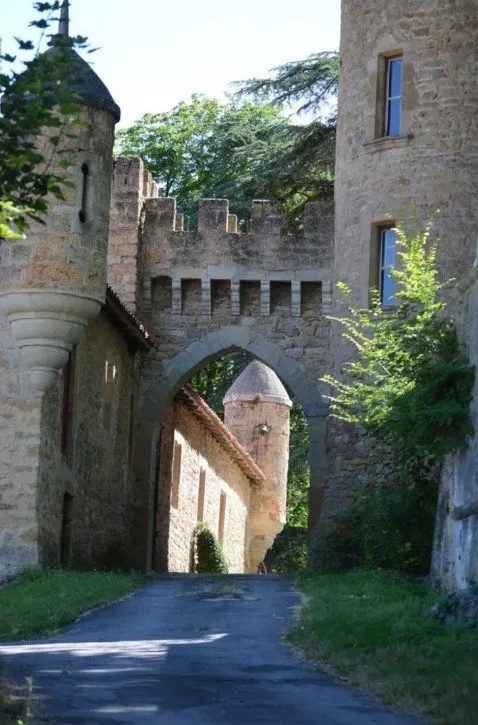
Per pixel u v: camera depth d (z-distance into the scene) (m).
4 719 10.02
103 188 23.09
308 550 26.70
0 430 22.62
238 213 39.22
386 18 27.47
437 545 19.44
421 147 26.89
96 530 26.84
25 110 11.52
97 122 22.97
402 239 23.61
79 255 22.69
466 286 17.98
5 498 22.45
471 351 17.45
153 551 31.75
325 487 28.00
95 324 25.89
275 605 18.75
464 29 26.94
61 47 11.62
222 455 41.03
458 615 14.96
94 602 18.95
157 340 31.08
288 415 46.28
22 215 11.82
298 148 38.59
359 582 20.30
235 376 46.88
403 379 19.34
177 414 34.03
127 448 29.73
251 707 10.84
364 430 27.06
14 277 22.48
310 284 30.75
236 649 14.30
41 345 22.59
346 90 28.22
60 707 10.66
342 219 28.02
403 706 10.88
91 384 25.92
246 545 45.47
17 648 14.70
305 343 30.58
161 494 32.62
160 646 14.66
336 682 12.11
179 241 31.11
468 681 11.35
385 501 22.55
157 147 47.06
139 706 10.79
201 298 31.00
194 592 20.67
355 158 27.78
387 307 26.66
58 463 23.69
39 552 22.48
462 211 26.55
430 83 26.95
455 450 17.61
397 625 14.62
